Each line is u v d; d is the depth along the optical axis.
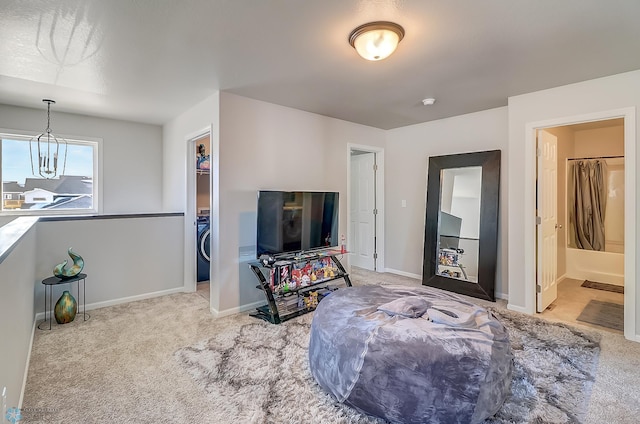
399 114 3.99
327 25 1.92
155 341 2.59
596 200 4.64
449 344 1.64
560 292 4.02
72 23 1.88
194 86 2.96
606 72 2.64
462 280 3.91
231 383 2.00
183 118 3.94
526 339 2.62
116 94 3.19
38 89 3.04
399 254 4.84
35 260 2.94
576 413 1.72
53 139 3.86
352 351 1.74
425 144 4.45
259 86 2.96
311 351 2.03
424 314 2.01
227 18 1.84
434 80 2.83
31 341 2.52
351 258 5.45
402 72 2.64
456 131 4.11
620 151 4.48
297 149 3.75
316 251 3.68
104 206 4.22
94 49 2.21
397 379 1.60
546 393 1.89
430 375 1.56
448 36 2.05
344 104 3.55
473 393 1.53
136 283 3.70
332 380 1.81
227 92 3.13
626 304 2.65
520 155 3.24
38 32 1.98
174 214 3.98
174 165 4.27
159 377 2.07
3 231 2.08
